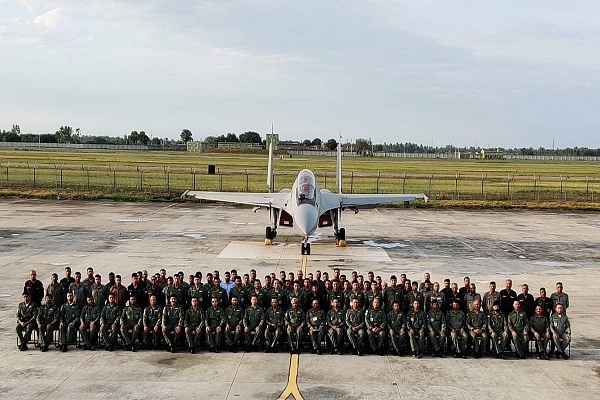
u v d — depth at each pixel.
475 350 14.81
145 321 14.86
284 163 130.88
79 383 12.55
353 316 14.98
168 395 11.96
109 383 12.58
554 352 15.24
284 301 15.65
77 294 15.72
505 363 14.38
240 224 40.03
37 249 28.97
